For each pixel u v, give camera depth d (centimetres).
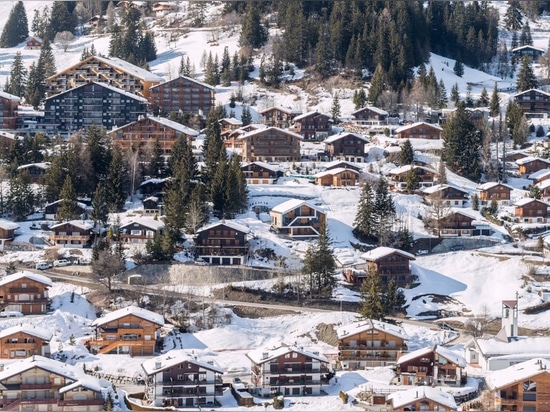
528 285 19938
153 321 16688
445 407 13712
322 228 19688
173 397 14488
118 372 15688
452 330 18112
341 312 18350
